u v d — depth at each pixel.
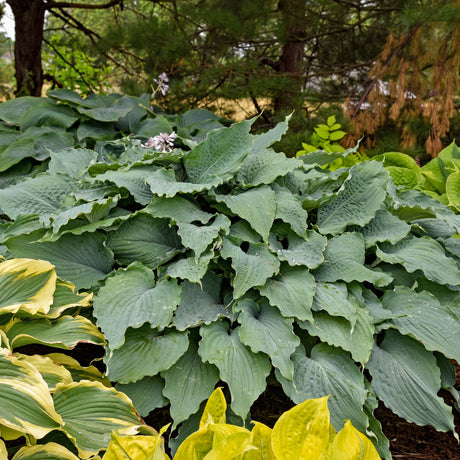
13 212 3.05
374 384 2.53
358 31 9.49
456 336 2.60
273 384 2.97
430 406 2.47
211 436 1.20
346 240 2.88
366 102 6.98
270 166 3.08
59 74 9.83
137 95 7.89
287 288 2.62
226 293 2.80
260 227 2.73
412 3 6.88
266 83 7.40
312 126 6.89
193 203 2.96
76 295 2.61
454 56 6.48
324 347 2.63
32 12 7.34
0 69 9.71
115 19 8.72
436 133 6.63
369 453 1.14
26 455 1.98
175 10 8.17
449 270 2.79
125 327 2.39
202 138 5.21
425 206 3.38
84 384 2.18
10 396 1.88
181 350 2.41
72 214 2.68
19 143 4.68
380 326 2.62
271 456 1.21
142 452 1.22
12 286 2.44
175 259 2.90
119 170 3.04
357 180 3.12
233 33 7.34
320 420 1.13
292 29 8.07
